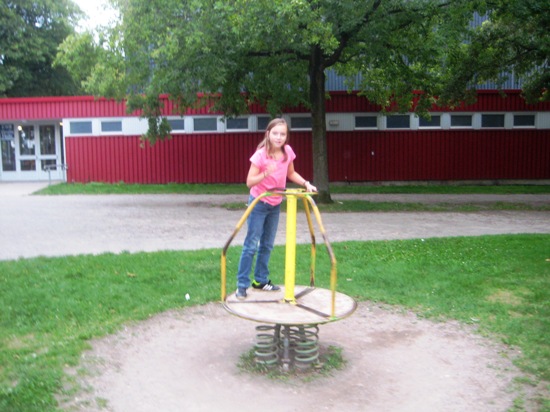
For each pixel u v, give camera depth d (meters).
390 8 13.73
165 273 7.04
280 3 11.67
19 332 5.04
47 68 31.64
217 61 12.99
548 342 4.93
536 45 16.73
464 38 15.98
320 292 4.92
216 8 11.99
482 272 7.30
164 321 5.52
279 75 15.41
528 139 23.03
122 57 14.28
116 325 5.28
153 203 15.88
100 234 10.24
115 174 21.97
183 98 14.47
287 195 4.47
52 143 22.95
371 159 22.58
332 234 10.44
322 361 4.55
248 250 4.78
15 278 6.70
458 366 4.50
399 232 10.77
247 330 5.32
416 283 6.82
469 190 20.45
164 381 4.16
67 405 3.72
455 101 17.89
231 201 16.64
